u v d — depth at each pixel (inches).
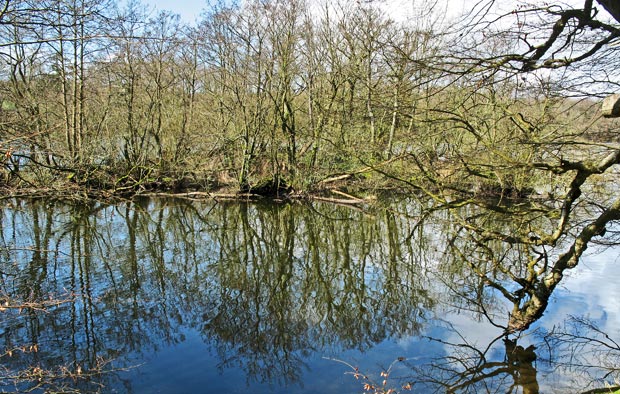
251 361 269.9
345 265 477.7
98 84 760.3
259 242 567.5
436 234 580.4
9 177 354.9
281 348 288.8
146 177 759.7
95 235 563.8
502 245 463.2
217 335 307.7
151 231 598.5
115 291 383.6
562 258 253.0
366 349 285.7
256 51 791.7
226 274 445.1
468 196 376.8
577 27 201.0
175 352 280.8
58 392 227.1
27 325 314.8
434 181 333.1
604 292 357.7
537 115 374.9
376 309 356.2
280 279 435.5
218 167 861.2
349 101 730.8
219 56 816.9
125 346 288.2
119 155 813.2
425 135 351.3
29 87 612.1
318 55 832.9
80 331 308.3
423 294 384.8
